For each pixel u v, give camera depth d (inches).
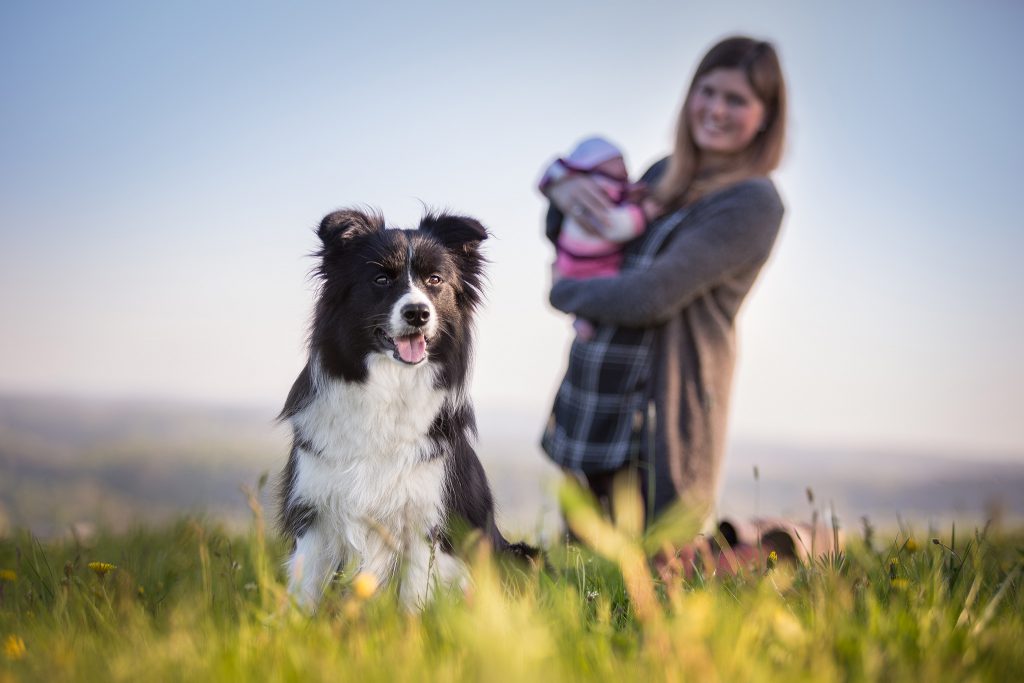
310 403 142.9
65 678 89.3
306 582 136.6
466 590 127.3
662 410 150.1
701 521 144.1
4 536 205.6
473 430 153.2
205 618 104.9
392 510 138.0
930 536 132.6
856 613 106.9
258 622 106.7
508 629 92.3
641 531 140.6
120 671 88.6
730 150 157.9
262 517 118.3
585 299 153.2
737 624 95.3
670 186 161.3
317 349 145.1
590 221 160.9
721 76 154.3
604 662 90.5
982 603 112.5
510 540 170.2
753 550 137.6
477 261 161.3
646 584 108.7
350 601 109.3
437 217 161.8
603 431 155.5
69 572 123.9
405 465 138.9
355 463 138.3
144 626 103.4
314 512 139.9
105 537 194.7
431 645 99.3
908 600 108.4
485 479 154.9
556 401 167.0
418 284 145.6
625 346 153.9
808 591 112.6
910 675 87.5
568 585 117.0
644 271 148.3
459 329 151.2
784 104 157.0
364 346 141.0
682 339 152.9
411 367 141.8
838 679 88.4
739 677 85.7
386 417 139.6
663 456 148.9
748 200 150.7
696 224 152.3
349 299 145.5
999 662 92.1
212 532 183.3
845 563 130.3
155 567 149.0
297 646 94.1
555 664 88.7
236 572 137.5
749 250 150.0
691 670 85.2
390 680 86.1
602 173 163.0
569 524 155.9
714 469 151.9
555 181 165.3
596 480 160.6
